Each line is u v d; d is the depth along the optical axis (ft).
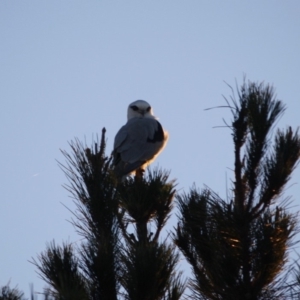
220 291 24.40
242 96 25.27
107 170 26.94
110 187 26.48
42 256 24.32
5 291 20.35
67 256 24.20
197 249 25.71
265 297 23.90
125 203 27.25
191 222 25.75
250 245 24.04
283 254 24.13
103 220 26.12
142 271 23.09
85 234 26.16
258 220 24.09
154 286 23.20
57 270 23.72
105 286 23.88
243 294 24.00
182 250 26.71
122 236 26.37
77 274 23.81
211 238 25.27
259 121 24.71
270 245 23.80
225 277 24.11
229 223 24.03
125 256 24.25
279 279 24.23
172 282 23.77
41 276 23.88
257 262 23.98
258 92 25.22
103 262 23.88
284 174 24.59
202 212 25.36
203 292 25.00
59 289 21.29
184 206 26.45
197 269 25.84
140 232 27.04
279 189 24.80
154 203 27.25
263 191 24.80
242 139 25.12
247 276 24.11
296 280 22.79
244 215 24.12
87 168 26.50
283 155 24.99
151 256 23.31
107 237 24.97
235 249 24.12
